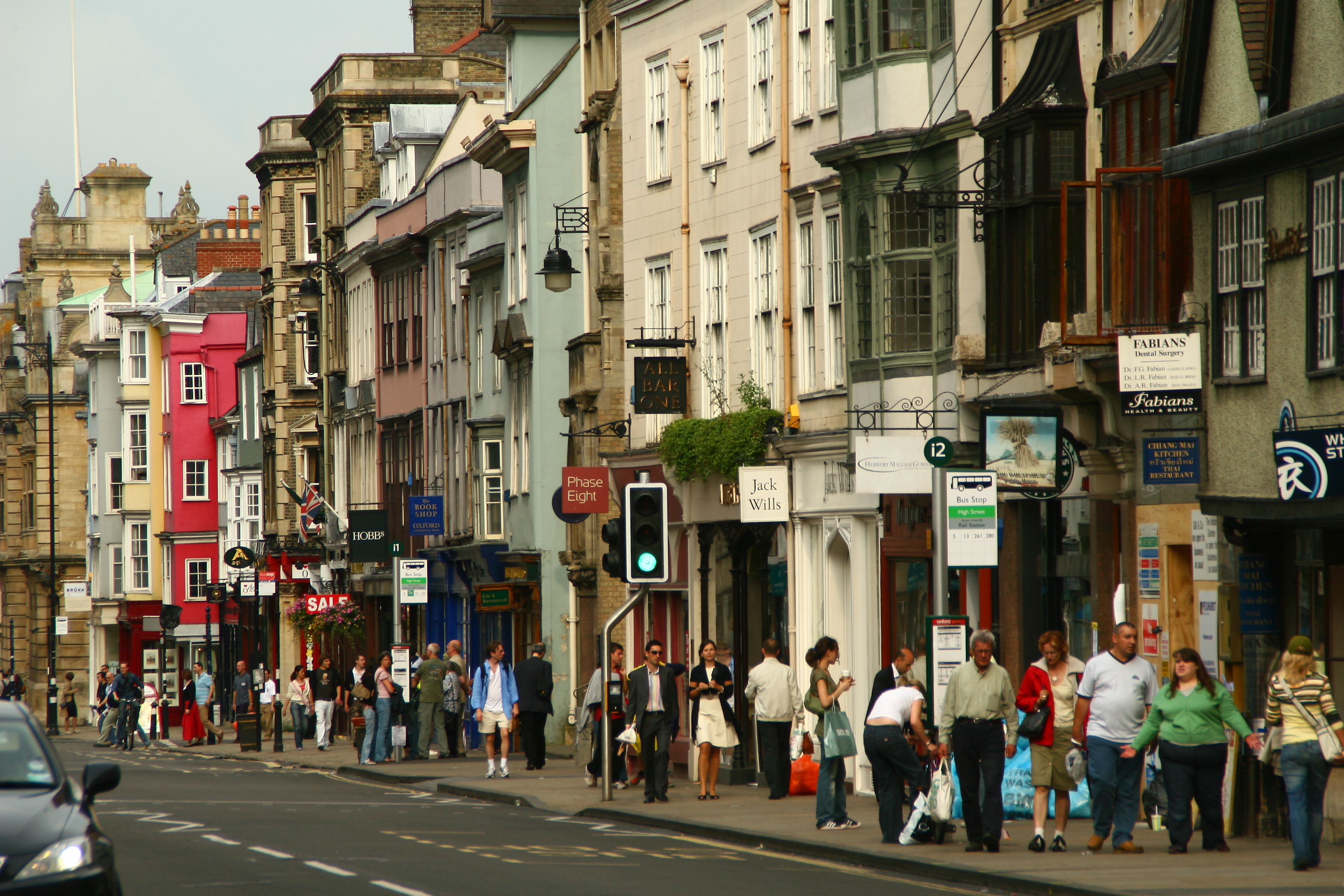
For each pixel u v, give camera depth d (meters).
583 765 101.56
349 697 164.88
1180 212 71.44
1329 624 65.00
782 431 102.12
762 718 88.31
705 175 112.38
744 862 63.59
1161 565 72.44
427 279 182.12
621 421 126.44
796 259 101.69
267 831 76.06
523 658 154.50
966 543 66.06
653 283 119.38
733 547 107.62
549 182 148.38
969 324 85.19
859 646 93.56
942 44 88.50
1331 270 63.50
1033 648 81.44
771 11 104.19
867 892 54.59
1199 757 60.22
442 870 60.53
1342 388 62.44
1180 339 68.50
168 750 180.00
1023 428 67.31
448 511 173.88
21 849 40.66
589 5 133.00
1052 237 78.19
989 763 62.19
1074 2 78.56
